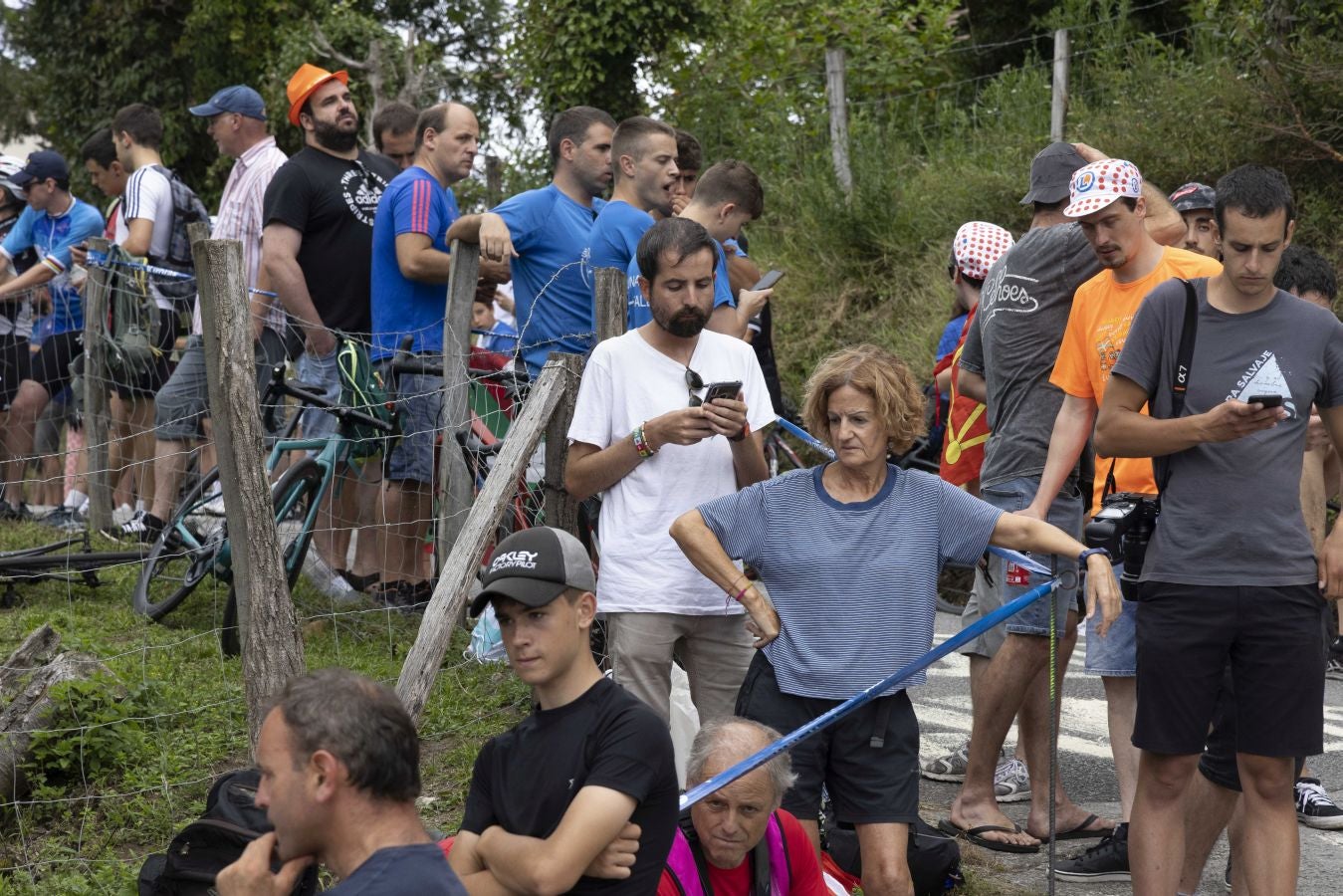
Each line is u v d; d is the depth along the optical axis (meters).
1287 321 5.96
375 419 10.33
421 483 10.55
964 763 8.88
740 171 8.60
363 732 3.99
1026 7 27.11
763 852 5.38
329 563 11.26
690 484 6.89
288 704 4.04
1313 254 7.65
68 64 37.34
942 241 19.84
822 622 5.89
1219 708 6.61
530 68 24.05
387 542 10.60
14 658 9.06
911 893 5.84
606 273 8.16
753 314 8.70
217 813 5.45
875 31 24.14
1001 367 7.93
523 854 4.55
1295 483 5.96
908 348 18.31
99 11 36.09
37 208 15.05
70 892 6.73
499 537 9.37
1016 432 7.85
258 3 32.97
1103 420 6.24
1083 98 20.81
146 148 13.91
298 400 11.41
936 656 5.79
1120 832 7.34
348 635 10.23
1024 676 7.60
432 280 10.52
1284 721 5.93
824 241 20.64
